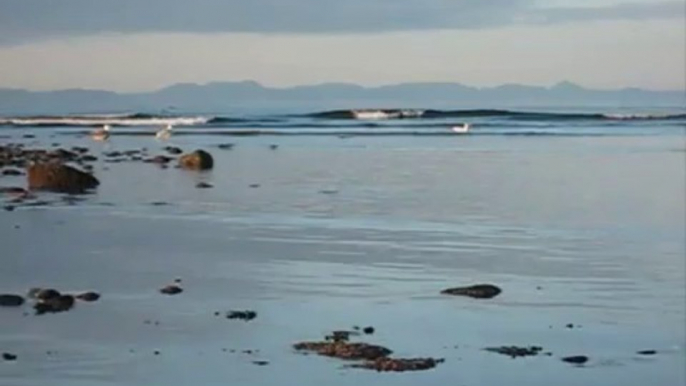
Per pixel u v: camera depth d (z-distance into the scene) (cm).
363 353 1455
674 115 13062
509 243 2592
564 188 4088
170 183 4131
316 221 2983
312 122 11200
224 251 2373
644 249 2514
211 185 4075
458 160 5547
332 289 1942
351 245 2505
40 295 1789
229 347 1488
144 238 2564
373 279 2052
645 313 1788
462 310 1777
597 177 4588
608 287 2016
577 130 8912
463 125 9406
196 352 1459
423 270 2172
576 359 1467
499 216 3164
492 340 1573
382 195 3778
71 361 1405
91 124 10681
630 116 12600
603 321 1719
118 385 1302
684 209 3384
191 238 2583
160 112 17212
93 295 1816
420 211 3275
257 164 5238
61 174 3772
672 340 1593
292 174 4675
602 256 2391
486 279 2081
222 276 2058
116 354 1443
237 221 2948
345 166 5147
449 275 2114
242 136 8094
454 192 3906
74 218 2934
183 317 1675
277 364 1397
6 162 4819
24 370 1361
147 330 1582
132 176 4403
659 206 3472
